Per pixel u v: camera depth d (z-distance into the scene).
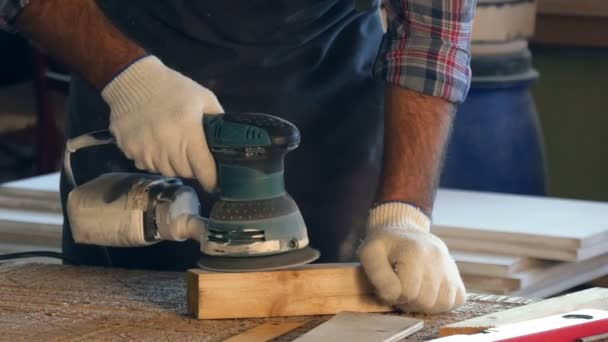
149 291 2.04
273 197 1.89
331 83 2.37
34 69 5.02
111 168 2.38
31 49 4.99
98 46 1.98
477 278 3.05
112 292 2.03
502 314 1.84
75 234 2.06
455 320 1.88
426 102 2.05
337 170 2.40
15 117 5.30
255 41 2.28
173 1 2.26
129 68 1.95
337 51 2.38
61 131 5.28
